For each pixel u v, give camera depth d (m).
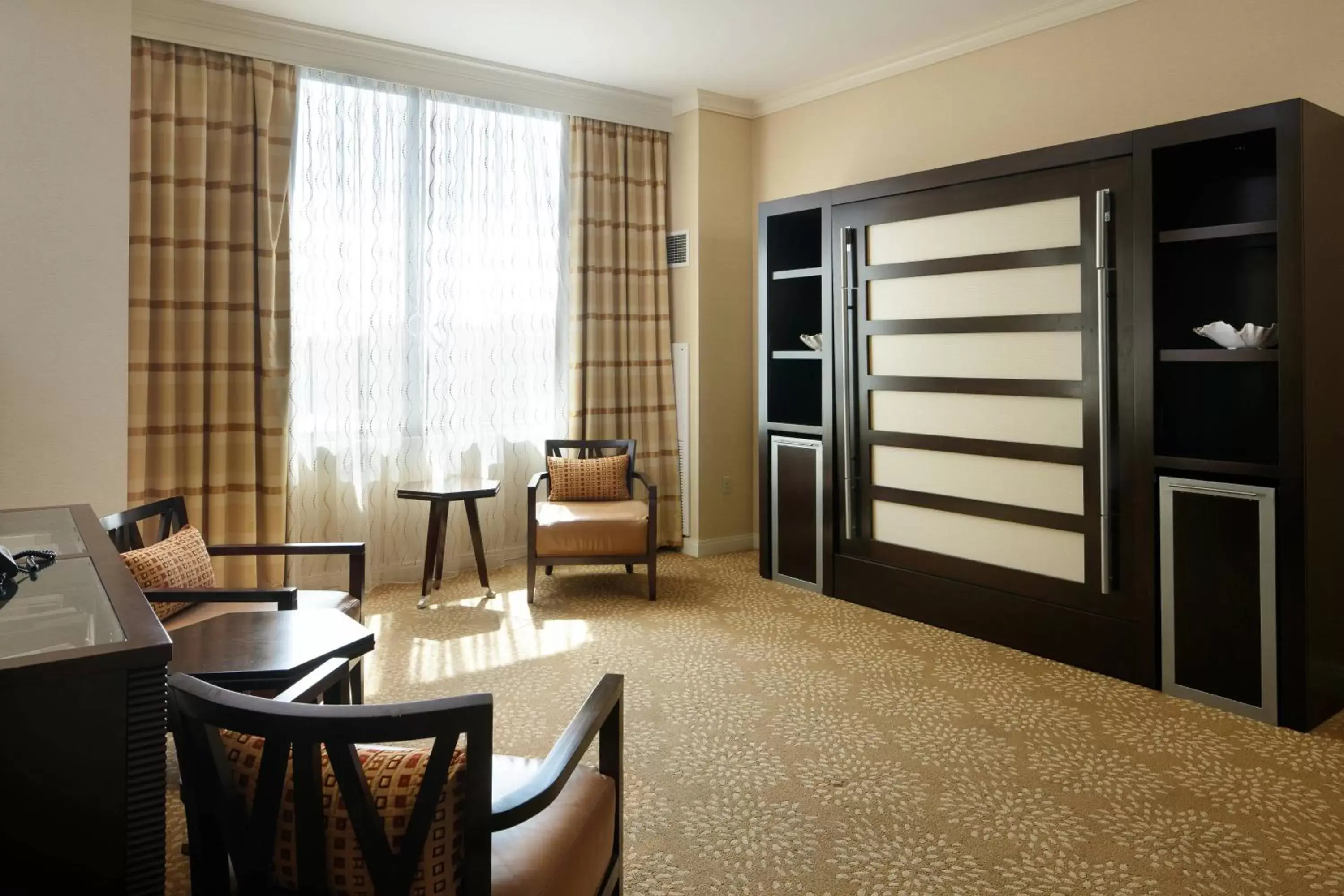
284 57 3.80
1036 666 3.18
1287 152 2.56
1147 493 2.94
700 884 1.85
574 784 1.46
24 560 1.44
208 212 3.68
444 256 4.29
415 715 1.01
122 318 2.86
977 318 3.42
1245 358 2.70
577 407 4.74
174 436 3.61
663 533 5.05
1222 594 2.76
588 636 3.53
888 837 2.04
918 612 3.72
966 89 4.00
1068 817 2.12
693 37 3.99
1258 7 3.07
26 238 2.70
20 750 0.95
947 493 3.58
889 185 3.72
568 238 4.73
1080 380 3.11
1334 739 2.55
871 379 3.85
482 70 4.34
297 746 1.02
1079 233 3.09
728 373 5.04
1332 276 2.68
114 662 0.98
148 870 1.02
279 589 2.24
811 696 2.89
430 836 1.06
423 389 4.26
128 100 2.85
